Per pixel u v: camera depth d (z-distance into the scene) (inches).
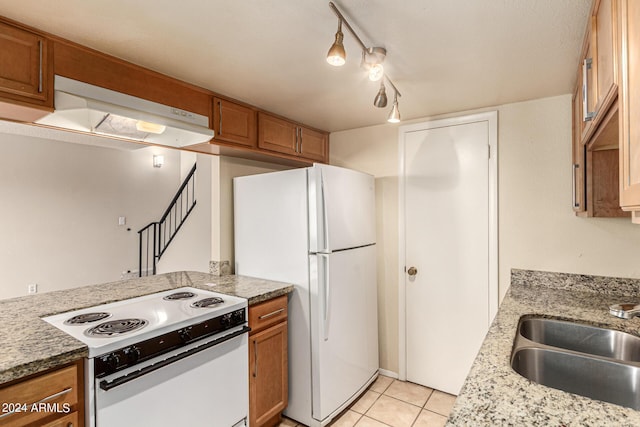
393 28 53.9
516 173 91.7
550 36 56.3
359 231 98.7
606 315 63.3
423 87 80.1
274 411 82.7
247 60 65.2
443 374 102.2
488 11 49.3
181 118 73.7
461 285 99.3
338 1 46.6
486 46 60.1
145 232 217.6
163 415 58.6
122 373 53.1
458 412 32.1
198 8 48.4
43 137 171.8
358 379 97.8
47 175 176.1
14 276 165.2
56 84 54.9
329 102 90.0
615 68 33.8
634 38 28.3
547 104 87.7
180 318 63.4
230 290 82.7
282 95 84.4
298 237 87.4
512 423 30.2
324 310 84.4
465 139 98.9
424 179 105.7
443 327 102.2
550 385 48.1
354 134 120.0
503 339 51.3
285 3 47.3
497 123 94.2
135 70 65.9
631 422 30.0
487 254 95.3
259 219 95.4
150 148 218.4
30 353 46.3
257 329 78.2
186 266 198.2
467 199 98.6
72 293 80.4
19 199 167.2
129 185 209.0
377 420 87.8
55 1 45.9
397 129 111.0
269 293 80.8
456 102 91.5
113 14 49.4
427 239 105.0
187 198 222.2
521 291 83.7
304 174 86.5
